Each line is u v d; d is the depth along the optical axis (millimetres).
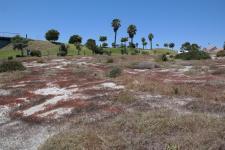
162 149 13148
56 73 46281
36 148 16922
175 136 14227
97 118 20344
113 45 149000
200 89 27094
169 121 15867
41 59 78188
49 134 18844
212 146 12438
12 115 24281
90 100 24969
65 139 14867
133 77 34125
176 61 68750
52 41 138250
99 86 30688
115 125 16625
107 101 24031
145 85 28172
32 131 19984
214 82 31656
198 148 12508
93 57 82875
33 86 34656
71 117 21453
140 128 15578
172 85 28719
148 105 22281
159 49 164625
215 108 20969
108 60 68125
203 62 62000
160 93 26141
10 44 128125
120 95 24672
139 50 140000
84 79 37062
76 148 13977
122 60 73562
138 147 13516
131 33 150750
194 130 14773
